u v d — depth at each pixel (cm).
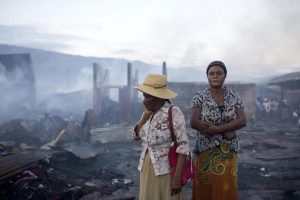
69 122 1232
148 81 291
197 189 333
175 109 287
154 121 288
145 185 294
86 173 769
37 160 714
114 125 1306
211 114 319
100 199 594
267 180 736
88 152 910
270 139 1292
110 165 857
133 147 1096
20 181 630
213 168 322
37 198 578
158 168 286
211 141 321
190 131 1377
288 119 1989
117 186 674
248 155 1015
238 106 320
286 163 912
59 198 575
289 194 632
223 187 321
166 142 287
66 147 987
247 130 1574
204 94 326
